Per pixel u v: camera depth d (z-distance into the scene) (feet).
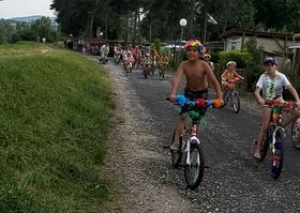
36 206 16.72
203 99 22.36
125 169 25.03
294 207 20.97
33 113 27.12
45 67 44.52
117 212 19.03
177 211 19.72
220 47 145.38
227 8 163.84
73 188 20.21
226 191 22.49
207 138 34.24
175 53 136.56
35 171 19.80
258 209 20.47
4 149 20.49
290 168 27.22
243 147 31.94
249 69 70.08
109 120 38.29
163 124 38.86
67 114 31.24
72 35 318.65
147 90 64.59
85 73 62.44
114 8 221.66
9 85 29.37
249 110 51.52
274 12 171.73
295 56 94.58
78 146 26.48
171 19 172.76
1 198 16.17
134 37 234.99
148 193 21.57
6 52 75.31
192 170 22.38
